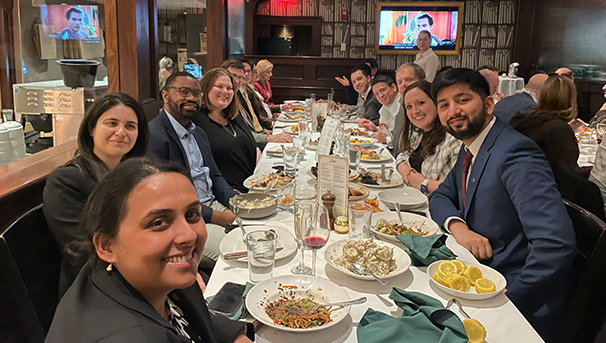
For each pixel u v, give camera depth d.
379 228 1.65
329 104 4.86
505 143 1.60
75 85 2.24
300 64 8.27
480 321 1.12
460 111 1.63
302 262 1.39
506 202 1.59
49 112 2.17
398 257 1.43
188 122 2.54
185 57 4.56
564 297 1.54
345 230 1.68
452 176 1.99
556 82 2.67
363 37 9.05
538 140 2.63
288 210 1.91
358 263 1.33
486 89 1.63
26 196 1.77
